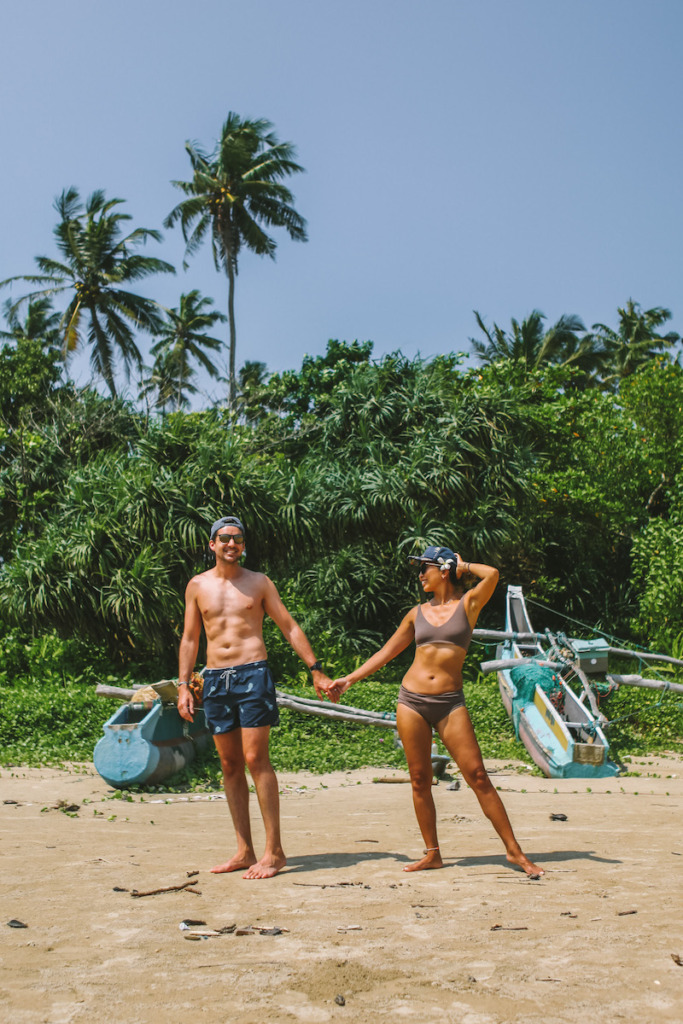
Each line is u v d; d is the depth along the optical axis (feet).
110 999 9.14
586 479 78.64
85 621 52.13
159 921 12.34
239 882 15.17
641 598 68.18
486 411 65.10
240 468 55.67
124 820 24.63
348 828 22.91
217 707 16.88
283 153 114.01
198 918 12.49
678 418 79.46
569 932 11.33
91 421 67.51
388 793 31.27
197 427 58.75
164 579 51.19
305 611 67.72
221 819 25.23
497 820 15.94
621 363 163.12
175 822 24.52
